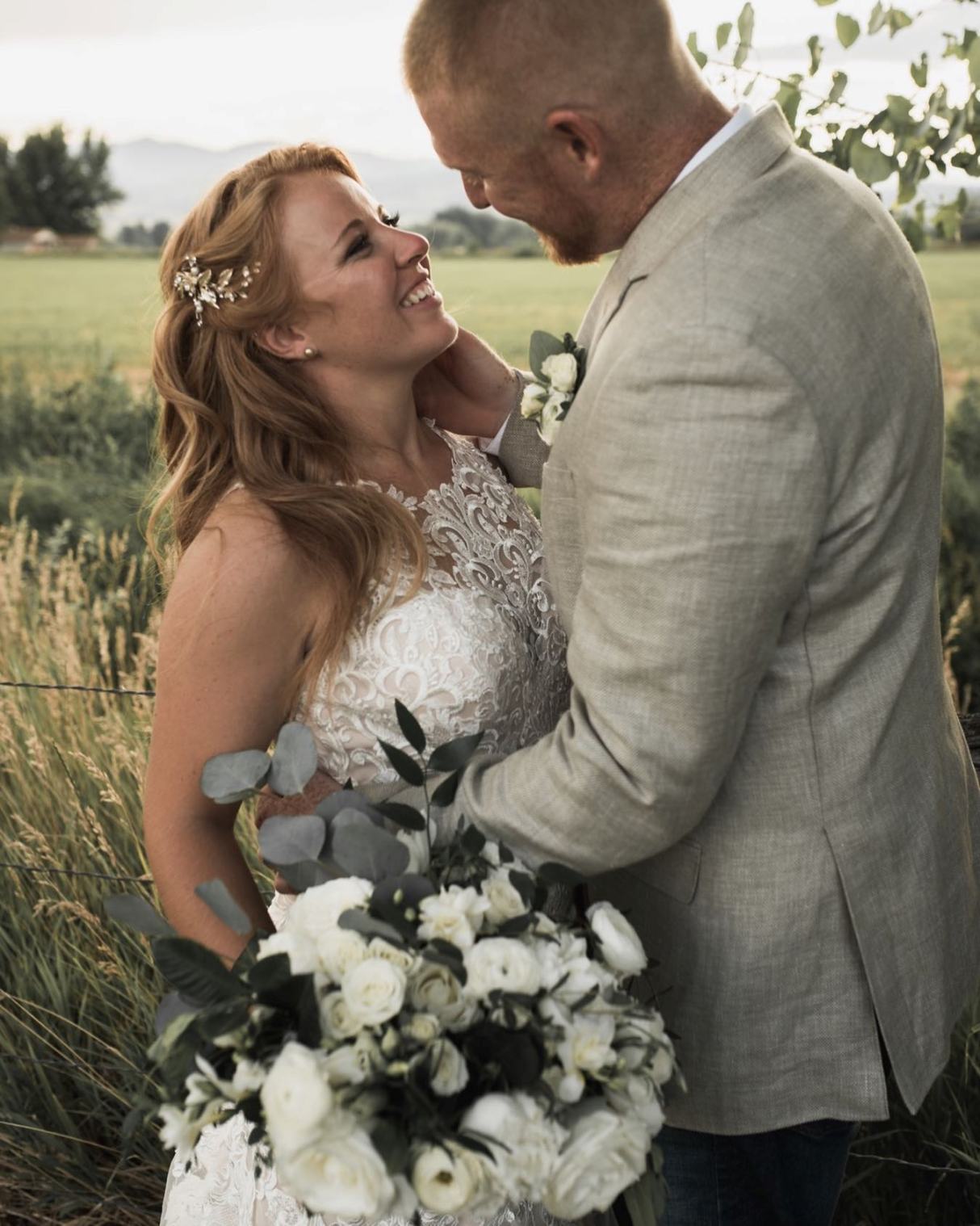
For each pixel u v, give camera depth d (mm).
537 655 1667
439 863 1280
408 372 1636
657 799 1247
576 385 1343
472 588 1587
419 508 1624
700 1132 1557
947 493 5707
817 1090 1461
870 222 1309
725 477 1154
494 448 1869
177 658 1474
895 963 1435
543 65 1214
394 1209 1040
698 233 1223
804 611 1305
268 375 1576
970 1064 2049
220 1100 1112
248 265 1525
